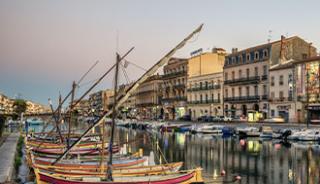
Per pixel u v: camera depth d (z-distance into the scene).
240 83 80.38
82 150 29.84
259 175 25.14
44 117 113.56
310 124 59.81
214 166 28.97
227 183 22.56
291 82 67.00
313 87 62.16
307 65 63.53
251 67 78.00
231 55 85.00
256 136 57.97
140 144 47.09
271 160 32.00
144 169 21.70
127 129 86.19
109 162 18.69
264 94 74.31
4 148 33.19
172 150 40.00
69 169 20.84
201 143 48.03
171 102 110.50
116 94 20.23
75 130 59.69
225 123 73.44
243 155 35.41
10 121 97.81
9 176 20.48
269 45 73.81
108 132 72.44
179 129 73.62
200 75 96.00
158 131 74.88
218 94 88.69
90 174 19.61
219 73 88.38
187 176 19.94
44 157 25.88
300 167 28.23
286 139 51.53
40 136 44.97
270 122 65.50
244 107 80.19
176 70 109.56
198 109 96.50
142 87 132.62
